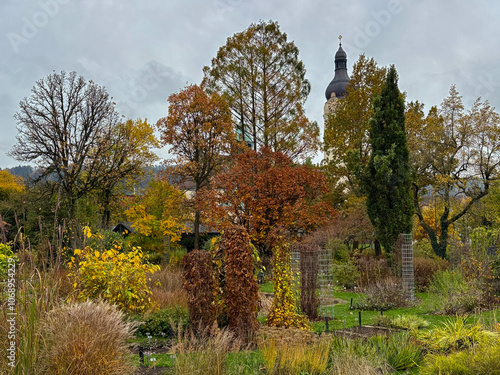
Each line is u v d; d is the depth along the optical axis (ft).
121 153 90.79
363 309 40.96
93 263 30.66
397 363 20.27
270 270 59.16
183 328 27.58
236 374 18.60
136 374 19.88
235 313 26.53
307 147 93.97
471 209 85.25
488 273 38.17
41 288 17.94
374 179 62.80
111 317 18.38
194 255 27.22
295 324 29.50
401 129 63.72
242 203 75.66
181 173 86.79
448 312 34.30
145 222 87.45
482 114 79.77
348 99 89.04
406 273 47.44
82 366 16.11
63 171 78.79
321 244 76.33
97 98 83.66
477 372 16.88
